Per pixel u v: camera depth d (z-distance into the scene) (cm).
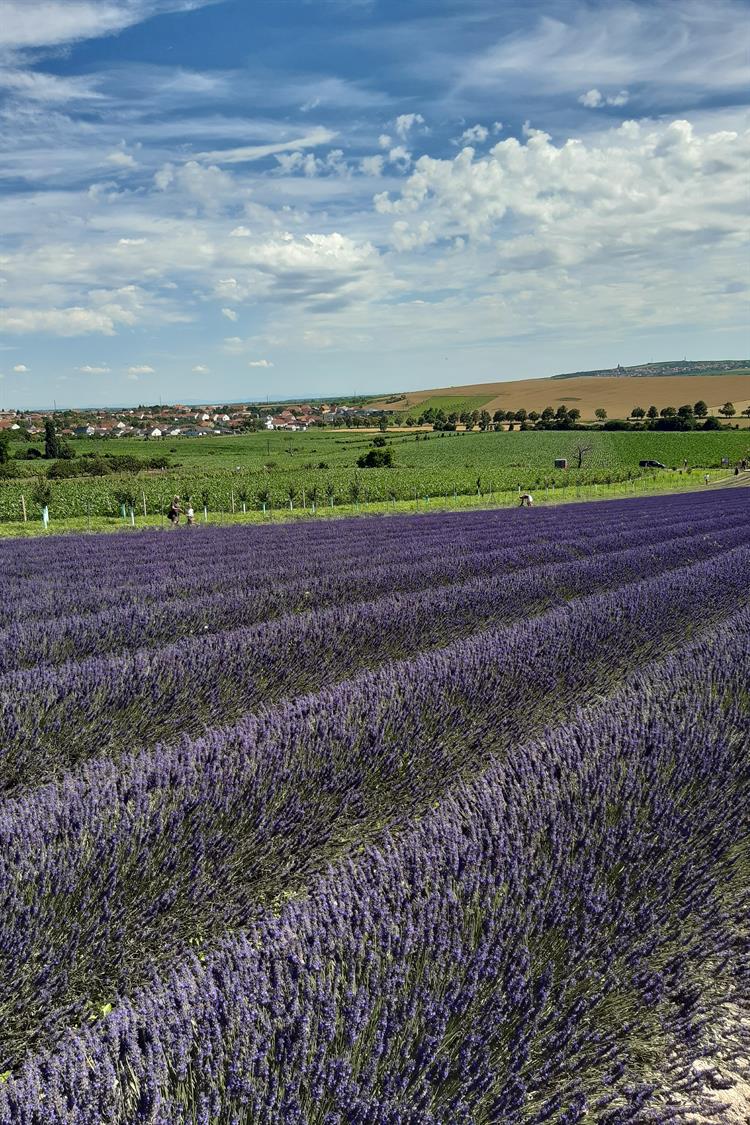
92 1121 175
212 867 345
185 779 381
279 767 407
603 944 261
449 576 1284
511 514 3019
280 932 243
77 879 307
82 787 374
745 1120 236
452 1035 214
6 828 323
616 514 2888
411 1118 189
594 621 785
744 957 292
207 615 927
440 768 473
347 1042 202
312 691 695
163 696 587
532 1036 222
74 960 290
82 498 3653
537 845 304
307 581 1174
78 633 797
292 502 3772
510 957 242
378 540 1975
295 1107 179
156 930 316
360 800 417
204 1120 172
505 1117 204
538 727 586
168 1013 206
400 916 250
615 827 319
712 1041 266
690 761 389
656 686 507
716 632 677
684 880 309
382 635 801
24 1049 274
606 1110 227
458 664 584
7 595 1100
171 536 2252
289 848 374
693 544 1616
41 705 539
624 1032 247
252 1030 198
